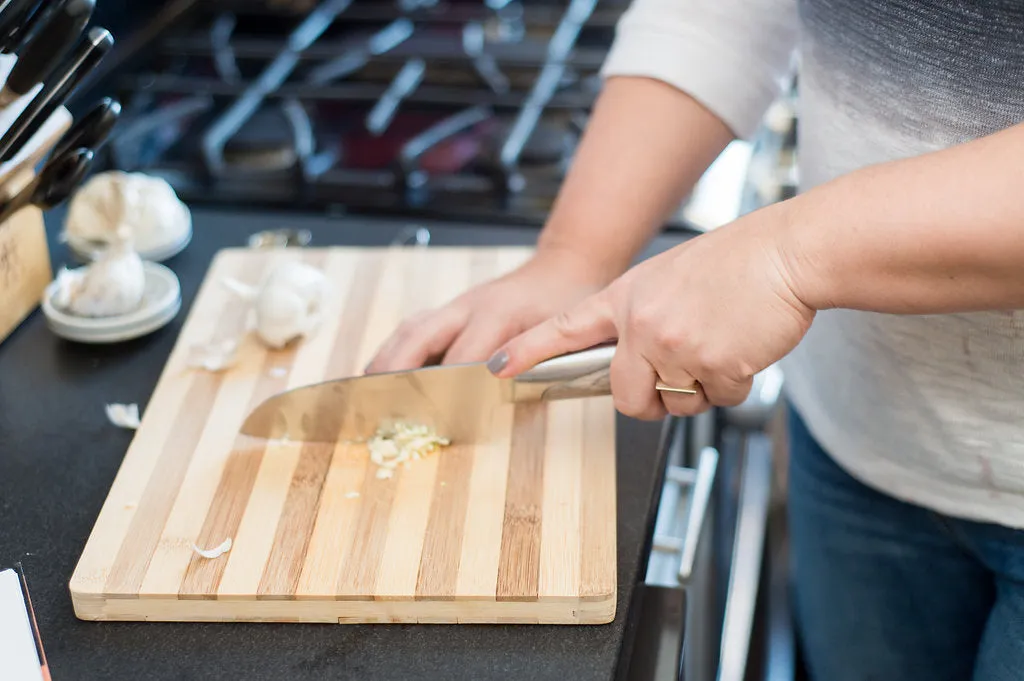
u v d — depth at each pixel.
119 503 0.72
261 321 0.85
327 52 1.33
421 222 1.10
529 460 0.76
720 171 1.16
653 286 0.65
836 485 0.94
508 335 0.79
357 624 0.66
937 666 0.96
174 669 0.63
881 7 0.66
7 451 0.79
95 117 0.71
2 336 0.90
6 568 0.69
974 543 0.80
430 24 1.43
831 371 0.85
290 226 1.07
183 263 1.01
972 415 0.74
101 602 0.65
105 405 0.84
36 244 0.93
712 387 0.68
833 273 0.60
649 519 0.74
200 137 1.24
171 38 1.37
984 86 0.64
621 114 0.85
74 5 0.58
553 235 0.85
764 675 1.10
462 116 1.25
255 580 0.66
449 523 0.70
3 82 0.67
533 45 1.35
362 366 0.85
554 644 0.65
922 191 0.57
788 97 1.30
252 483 0.74
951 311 0.60
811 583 1.01
